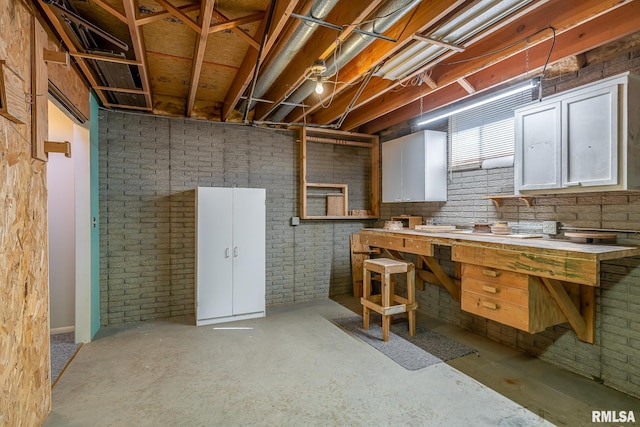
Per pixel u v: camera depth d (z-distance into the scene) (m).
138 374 2.56
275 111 4.05
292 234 4.66
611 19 2.12
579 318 2.40
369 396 2.26
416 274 4.15
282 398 2.24
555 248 2.01
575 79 2.55
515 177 2.71
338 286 4.99
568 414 2.06
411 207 4.39
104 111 3.67
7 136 1.60
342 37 2.20
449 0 1.89
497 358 2.84
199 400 2.21
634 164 2.08
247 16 2.41
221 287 3.77
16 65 1.69
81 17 2.19
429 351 2.97
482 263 2.47
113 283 3.71
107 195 3.68
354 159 5.08
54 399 2.22
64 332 3.49
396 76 2.88
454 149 3.72
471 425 1.96
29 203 1.84
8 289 1.60
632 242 2.21
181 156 4.03
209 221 3.71
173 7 2.11
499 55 2.50
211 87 3.77
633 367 2.24
